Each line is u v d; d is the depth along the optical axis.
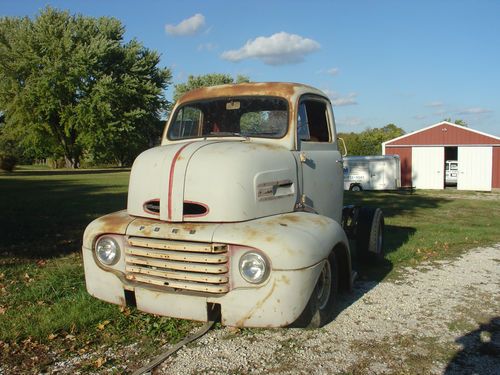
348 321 4.96
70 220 11.70
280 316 3.93
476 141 33.97
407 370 3.94
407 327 4.83
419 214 15.98
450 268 7.27
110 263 4.47
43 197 18.25
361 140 49.09
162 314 4.18
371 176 32.69
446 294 5.93
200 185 4.26
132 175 4.68
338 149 6.38
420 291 6.04
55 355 4.18
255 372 3.90
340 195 6.16
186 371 3.90
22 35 48.28
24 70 48.44
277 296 3.91
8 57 48.59
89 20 52.06
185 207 4.30
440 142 34.94
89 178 33.94
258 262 3.95
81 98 49.03
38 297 5.61
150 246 4.24
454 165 36.53
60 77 47.38
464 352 4.28
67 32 48.16
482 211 17.55
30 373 3.88
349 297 5.75
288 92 5.38
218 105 5.60
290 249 3.95
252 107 5.44
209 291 4.05
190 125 5.70
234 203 4.21
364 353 4.24
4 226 10.71
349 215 7.45
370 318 5.06
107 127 48.66
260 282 3.96
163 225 4.28
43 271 6.73
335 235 4.55
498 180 33.56
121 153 54.09
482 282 6.50
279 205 4.66
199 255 4.06
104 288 4.48
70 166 57.06
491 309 5.39
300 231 4.23
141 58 52.56
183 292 4.12
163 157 4.54
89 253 4.57
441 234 10.35
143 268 4.29
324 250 4.25
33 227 10.62
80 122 48.31
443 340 4.53
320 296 4.57
